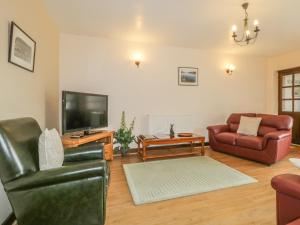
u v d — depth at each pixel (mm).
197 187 2430
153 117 4352
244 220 1758
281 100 5348
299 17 3012
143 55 4301
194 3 2602
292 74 5062
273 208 1956
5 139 1302
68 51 3805
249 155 3570
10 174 1289
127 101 4230
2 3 1626
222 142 4094
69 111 3010
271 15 2941
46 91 2883
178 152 4172
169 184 2525
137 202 2064
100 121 3699
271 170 3080
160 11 2846
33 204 1319
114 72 4109
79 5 2695
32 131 1711
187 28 3461
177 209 1947
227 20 3123
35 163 1522
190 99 4742
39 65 2539
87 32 3715
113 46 4082
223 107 5074
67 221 1384
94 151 2086
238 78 5215
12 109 1813
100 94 3877
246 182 2578
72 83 3842
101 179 1412
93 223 1428
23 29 2045
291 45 4449
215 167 3199
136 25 3361
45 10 2787
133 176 2807
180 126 4559
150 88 4391
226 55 5066
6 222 1687
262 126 4016
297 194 1191
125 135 3865
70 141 2699
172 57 4535
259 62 5441
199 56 4777
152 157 3709
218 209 1944
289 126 3709
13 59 1798
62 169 1354
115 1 2582
